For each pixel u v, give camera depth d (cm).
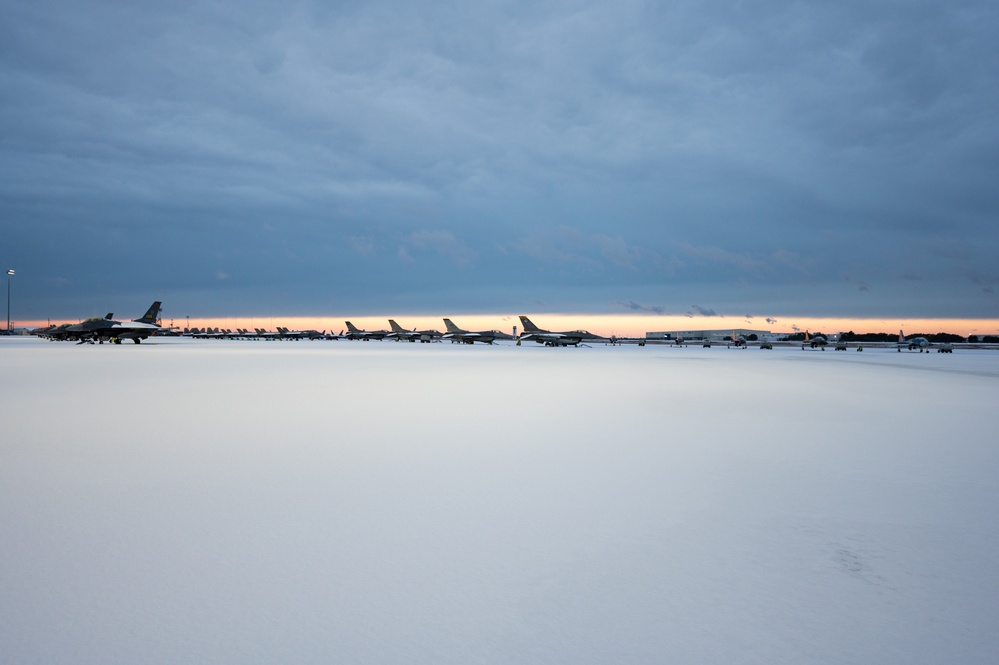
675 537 586
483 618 418
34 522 622
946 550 556
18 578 480
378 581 478
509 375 2834
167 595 452
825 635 399
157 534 586
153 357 4509
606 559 528
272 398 1778
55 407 1546
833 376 2912
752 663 364
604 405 1650
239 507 677
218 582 475
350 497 720
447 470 862
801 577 492
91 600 443
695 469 876
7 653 371
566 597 452
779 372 3222
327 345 9794
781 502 708
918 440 1122
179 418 1362
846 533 600
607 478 820
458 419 1366
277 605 436
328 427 1242
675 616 424
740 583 480
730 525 623
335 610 429
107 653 372
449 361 4294
